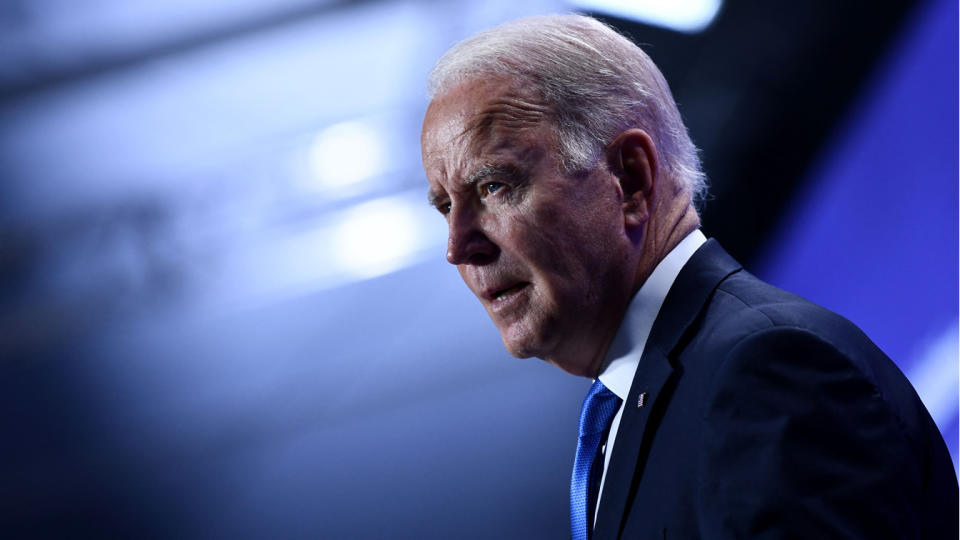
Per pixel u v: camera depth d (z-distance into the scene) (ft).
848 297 17.88
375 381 23.44
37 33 19.36
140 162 22.17
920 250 16.60
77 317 22.91
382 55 21.11
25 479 22.22
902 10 16.21
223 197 23.02
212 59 20.76
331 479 21.47
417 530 20.29
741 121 18.11
